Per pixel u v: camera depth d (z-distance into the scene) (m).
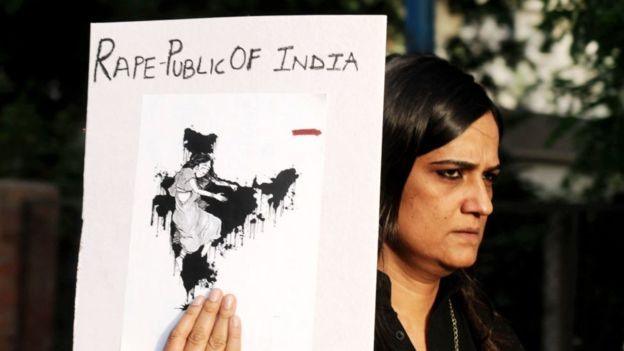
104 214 2.91
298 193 2.75
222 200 2.82
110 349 2.85
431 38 8.04
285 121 2.78
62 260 9.58
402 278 3.09
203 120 2.86
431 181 2.94
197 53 2.89
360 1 9.85
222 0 9.58
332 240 2.71
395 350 2.96
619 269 7.68
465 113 2.93
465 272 3.33
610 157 6.21
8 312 8.12
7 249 8.12
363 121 2.71
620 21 5.48
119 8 9.74
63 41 10.41
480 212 2.94
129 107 2.93
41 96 10.98
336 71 2.74
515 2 8.83
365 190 2.69
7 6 9.34
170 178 2.87
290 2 9.57
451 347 3.19
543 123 10.49
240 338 2.73
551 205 7.05
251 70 2.83
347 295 2.68
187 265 2.82
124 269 2.87
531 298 7.61
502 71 9.36
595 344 7.67
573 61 5.88
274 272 2.74
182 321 2.76
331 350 2.68
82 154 10.80
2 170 10.34
